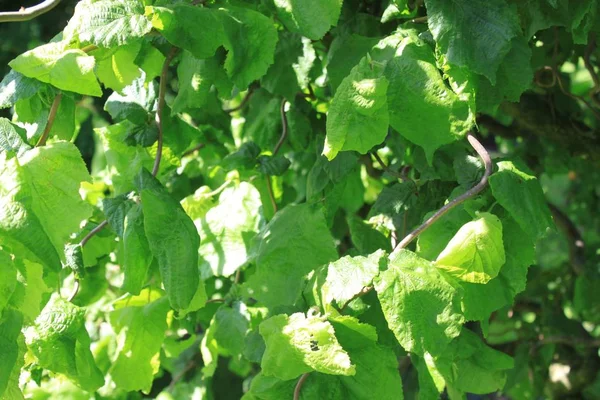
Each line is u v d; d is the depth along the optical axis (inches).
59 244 39.6
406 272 40.6
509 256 43.4
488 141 66.6
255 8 47.4
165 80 46.1
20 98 41.3
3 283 38.5
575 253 67.7
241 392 69.7
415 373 60.3
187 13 42.4
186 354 62.6
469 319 42.6
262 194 55.8
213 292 57.3
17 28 83.9
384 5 49.5
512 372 60.5
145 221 42.2
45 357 43.3
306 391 41.7
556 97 58.1
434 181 47.3
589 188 77.2
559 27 53.7
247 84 44.6
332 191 48.6
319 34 44.9
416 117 42.6
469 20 42.6
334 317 41.1
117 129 50.3
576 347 66.6
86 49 41.9
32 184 39.4
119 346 49.6
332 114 42.4
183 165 59.9
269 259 46.6
